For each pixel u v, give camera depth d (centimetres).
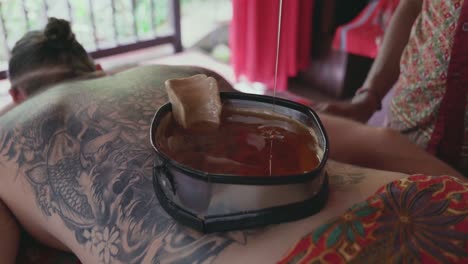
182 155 49
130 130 66
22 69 92
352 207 48
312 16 278
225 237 47
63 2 258
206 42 333
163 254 49
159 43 305
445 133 99
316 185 46
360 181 54
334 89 279
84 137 67
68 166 65
